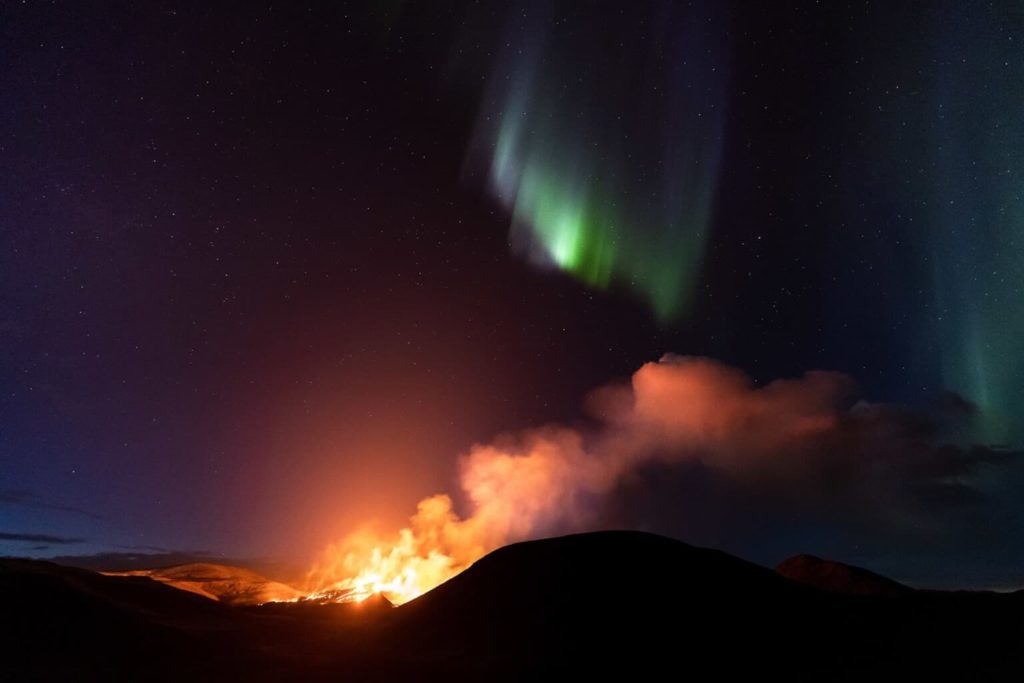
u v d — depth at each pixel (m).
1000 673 13.09
